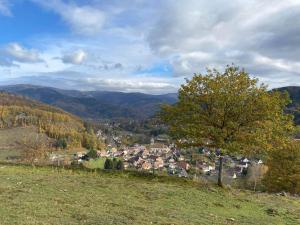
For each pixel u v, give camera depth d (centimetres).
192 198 2459
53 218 1513
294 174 4753
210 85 2981
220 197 2634
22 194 1917
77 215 1616
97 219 1586
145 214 1830
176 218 1852
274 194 3241
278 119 2969
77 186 2370
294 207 2739
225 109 3003
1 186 2084
